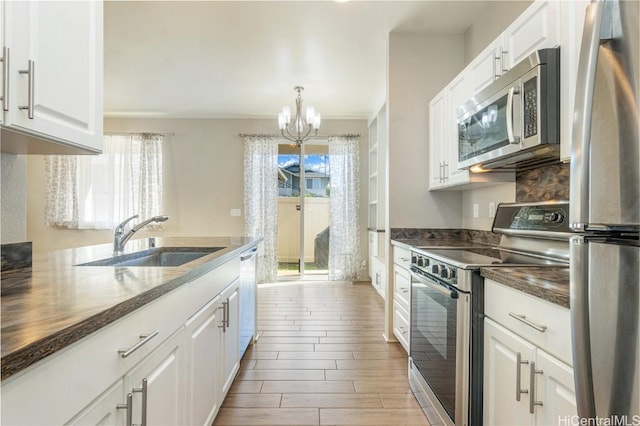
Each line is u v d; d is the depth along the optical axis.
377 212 4.95
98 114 1.27
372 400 2.12
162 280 1.15
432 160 2.99
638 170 0.70
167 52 3.44
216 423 1.88
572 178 0.83
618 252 0.75
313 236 5.82
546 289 1.08
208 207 5.65
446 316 1.72
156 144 5.50
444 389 1.73
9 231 1.39
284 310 4.00
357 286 5.24
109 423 0.85
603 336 0.78
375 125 5.47
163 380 1.15
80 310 0.81
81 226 5.34
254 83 4.22
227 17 2.85
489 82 2.04
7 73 0.88
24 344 0.61
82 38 1.17
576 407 0.91
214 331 1.76
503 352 1.35
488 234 2.68
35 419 0.63
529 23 1.67
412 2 2.67
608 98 0.75
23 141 1.09
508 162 2.01
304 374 2.45
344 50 3.40
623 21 0.73
